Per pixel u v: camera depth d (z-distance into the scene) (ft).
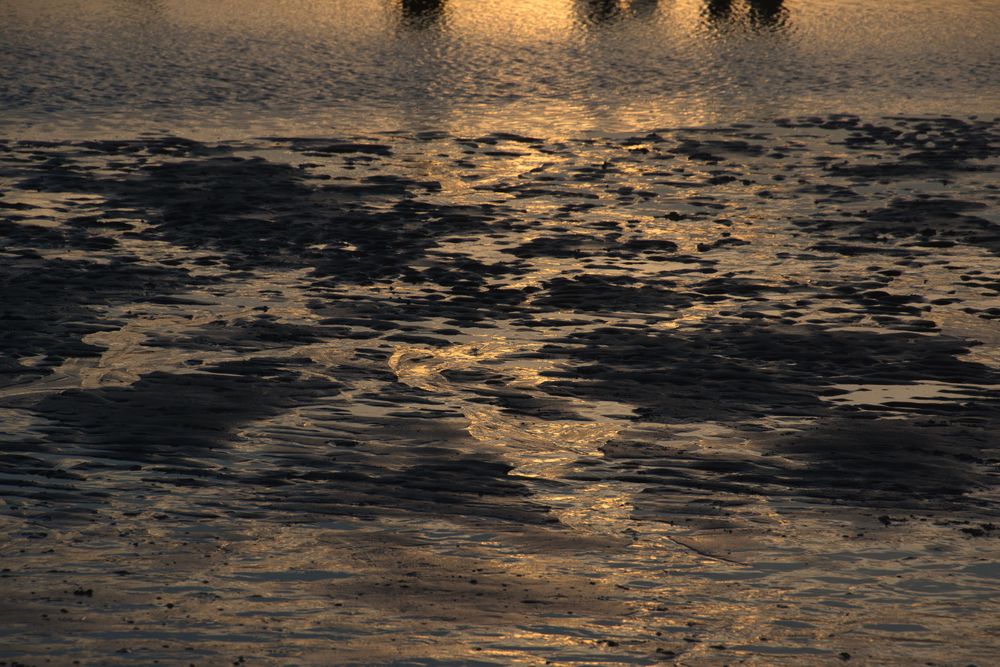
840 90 350.64
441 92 339.57
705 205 230.48
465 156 268.21
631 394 139.13
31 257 188.03
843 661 86.33
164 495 110.93
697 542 104.53
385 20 458.91
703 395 138.82
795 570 99.86
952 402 137.49
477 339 156.97
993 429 130.00
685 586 96.94
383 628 88.99
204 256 192.24
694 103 330.13
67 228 205.87
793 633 89.97
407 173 251.60
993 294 177.78
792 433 128.36
